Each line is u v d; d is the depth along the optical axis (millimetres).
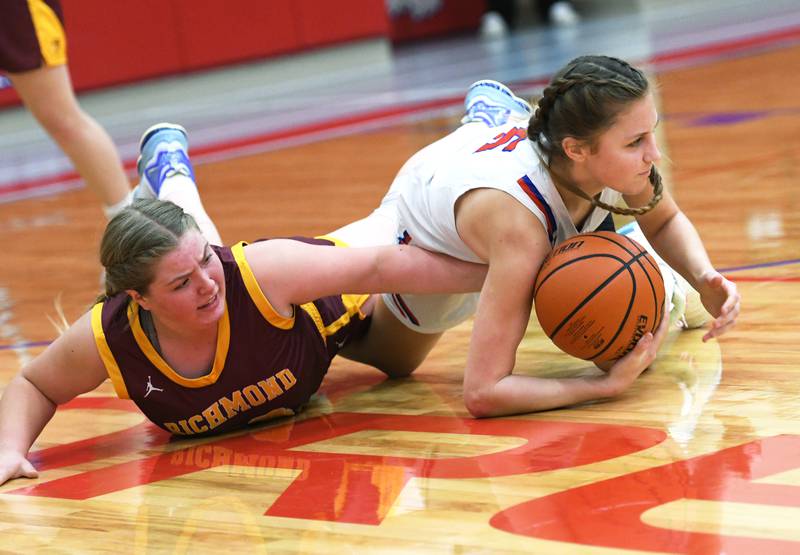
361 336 4719
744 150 8531
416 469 3658
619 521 3078
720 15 20828
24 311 6551
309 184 9617
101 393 5109
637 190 3793
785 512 3021
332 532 3260
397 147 11164
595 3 26562
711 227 6379
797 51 14047
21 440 4109
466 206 3939
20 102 16047
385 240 4688
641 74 3670
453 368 4820
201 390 4094
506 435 3846
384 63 20297
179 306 3783
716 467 3346
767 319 4727
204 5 17844
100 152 7172
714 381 4109
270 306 4016
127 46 17000
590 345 3857
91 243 8375
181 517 3521
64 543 3414
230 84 18359
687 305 4633
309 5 19141
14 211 10305
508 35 23219
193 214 5102
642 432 3701
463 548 3045
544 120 3789
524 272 3861
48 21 6918
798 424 3609
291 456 3959
